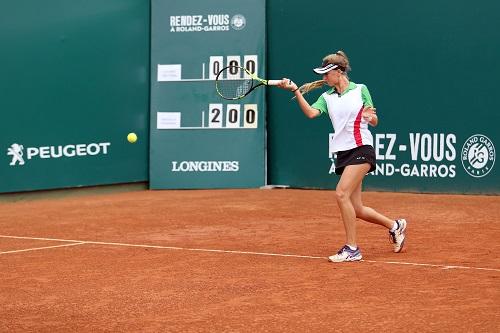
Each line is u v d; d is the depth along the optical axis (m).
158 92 35.47
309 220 25.89
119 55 34.59
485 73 31.30
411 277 17.09
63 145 33.09
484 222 25.20
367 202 30.12
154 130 35.50
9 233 24.17
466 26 31.41
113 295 15.97
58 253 20.62
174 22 35.28
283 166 34.97
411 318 13.89
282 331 13.29
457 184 32.00
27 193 32.41
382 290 15.97
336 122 18.95
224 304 15.12
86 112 33.72
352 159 18.84
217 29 35.00
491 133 31.34
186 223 25.64
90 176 33.94
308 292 15.92
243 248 21.02
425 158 32.41
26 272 18.28
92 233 23.92
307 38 34.09
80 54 33.44
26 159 32.09
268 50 34.94
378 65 32.88
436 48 31.92
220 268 18.42
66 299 15.72
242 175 35.09
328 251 20.42
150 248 21.17
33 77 32.16
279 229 24.12
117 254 20.38
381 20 32.66
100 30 33.97
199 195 33.16
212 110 35.19
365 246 21.03
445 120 31.98
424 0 31.92
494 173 31.41
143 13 35.28
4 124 31.45
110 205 30.53
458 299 15.13
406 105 32.53
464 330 13.14
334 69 18.77
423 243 21.41
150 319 14.19
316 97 34.03
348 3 33.22
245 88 34.84
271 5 34.75
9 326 13.90
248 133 35.03
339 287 16.30
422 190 32.50
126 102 34.94
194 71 35.25
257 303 15.13
